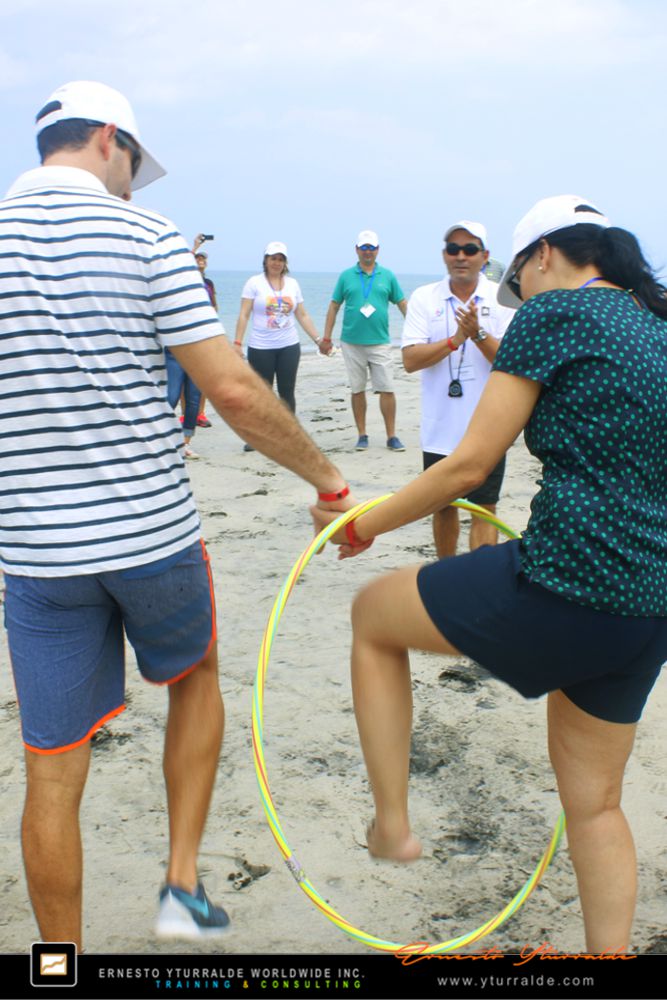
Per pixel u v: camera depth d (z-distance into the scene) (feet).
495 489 14.75
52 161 7.55
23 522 7.11
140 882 9.55
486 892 9.46
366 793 11.10
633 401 6.88
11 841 10.23
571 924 9.00
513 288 8.89
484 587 7.20
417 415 37.96
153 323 7.18
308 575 18.21
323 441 32.04
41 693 7.32
